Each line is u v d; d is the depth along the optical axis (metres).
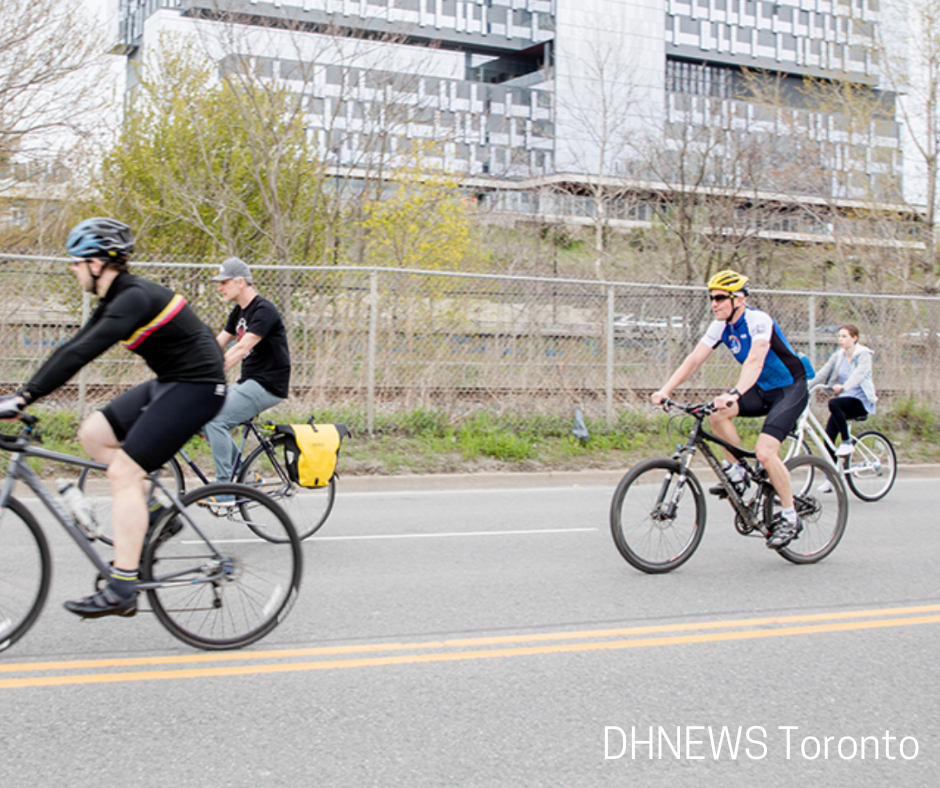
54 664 4.20
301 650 4.49
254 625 4.53
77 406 10.50
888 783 3.29
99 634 4.64
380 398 11.59
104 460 4.41
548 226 27.78
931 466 12.02
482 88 56.28
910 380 14.36
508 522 7.96
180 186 19.56
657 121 32.75
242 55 18.14
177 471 6.61
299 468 6.35
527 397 12.13
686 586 5.85
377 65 21.67
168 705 3.77
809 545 6.59
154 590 4.30
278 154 18.39
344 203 20.23
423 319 11.73
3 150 18.36
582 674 4.26
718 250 24.50
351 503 8.85
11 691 3.88
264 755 3.34
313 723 3.63
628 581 5.95
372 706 3.82
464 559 6.49
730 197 24.38
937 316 14.56
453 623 4.97
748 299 13.74
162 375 4.25
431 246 19.73
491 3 69.44
